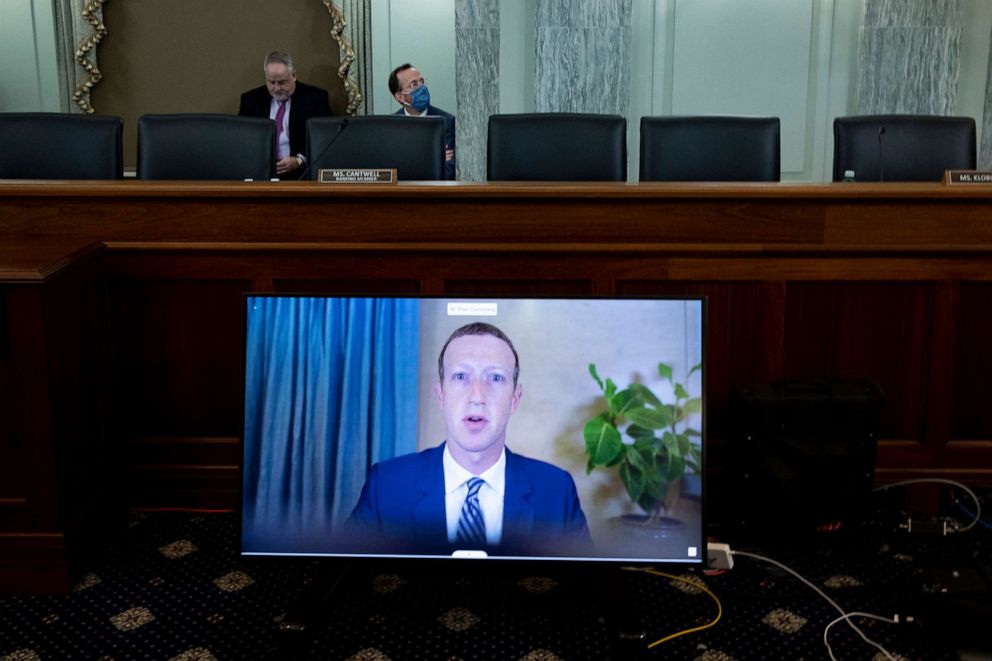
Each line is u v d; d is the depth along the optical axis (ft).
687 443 6.18
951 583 6.43
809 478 7.54
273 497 6.25
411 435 6.23
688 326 6.24
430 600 7.18
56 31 17.30
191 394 8.54
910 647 6.55
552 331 6.24
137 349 8.45
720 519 8.45
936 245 8.19
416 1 17.24
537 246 8.17
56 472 7.14
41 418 7.06
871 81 17.11
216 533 8.27
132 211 8.16
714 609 7.04
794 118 17.56
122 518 8.38
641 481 6.16
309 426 6.27
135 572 7.62
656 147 11.16
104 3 17.51
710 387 8.49
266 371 6.31
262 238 8.21
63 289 7.30
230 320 8.40
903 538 8.00
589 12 16.78
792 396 7.55
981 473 8.64
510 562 6.15
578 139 11.16
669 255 8.24
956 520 8.41
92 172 10.89
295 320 6.31
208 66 17.84
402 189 8.03
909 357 8.49
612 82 17.03
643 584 7.38
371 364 6.27
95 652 6.51
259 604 7.14
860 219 8.16
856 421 7.52
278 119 16.47
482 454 6.19
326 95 16.65
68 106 17.67
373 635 6.72
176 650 6.54
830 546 7.73
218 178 10.80
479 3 16.97
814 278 8.29
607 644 6.61
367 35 17.34
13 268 6.89
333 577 6.62
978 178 8.39
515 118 11.21
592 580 7.03
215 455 8.61
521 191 8.02
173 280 8.30
